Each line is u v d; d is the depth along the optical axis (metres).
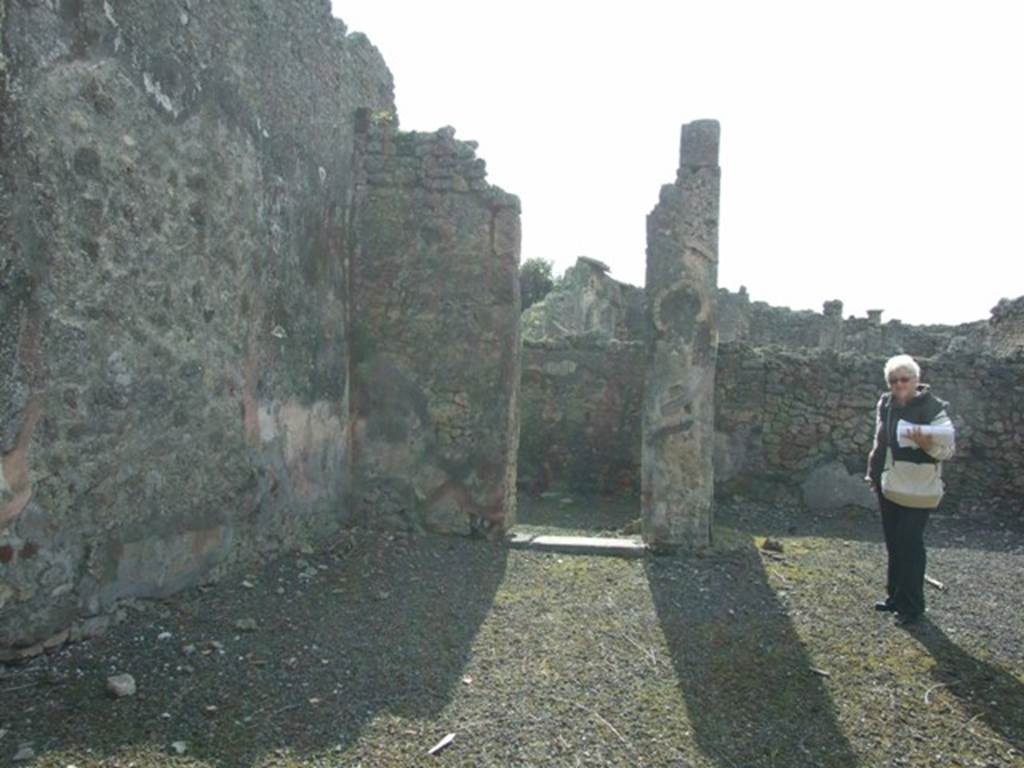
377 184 5.85
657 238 5.50
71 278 3.19
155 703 2.86
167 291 3.80
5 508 2.92
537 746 2.75
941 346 17.52
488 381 5.75
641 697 3.19
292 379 5.02
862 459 7.98
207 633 3.54
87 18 3.22
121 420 3.51
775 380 8.17
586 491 8.95
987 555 6.06
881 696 3.27
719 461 8.23
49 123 3.05
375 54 6.43
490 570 4.98
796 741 2.87
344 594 4.32
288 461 4.98
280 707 2.92
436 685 3.21
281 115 4.84
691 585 4.79
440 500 5.80
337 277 5.66
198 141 4.01
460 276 5.78
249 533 4.55
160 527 3.79
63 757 2.46
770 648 3.78
